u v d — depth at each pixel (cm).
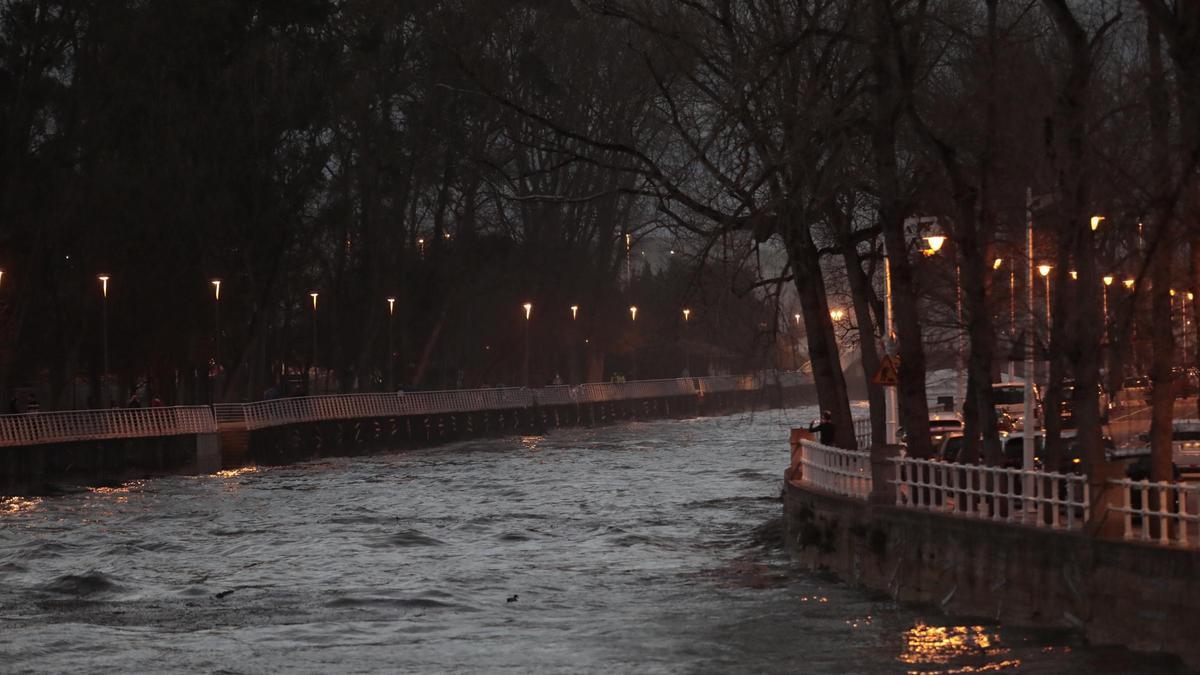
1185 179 3000
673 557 5231
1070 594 3066
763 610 3856
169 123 11775
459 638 3675
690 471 9862
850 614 3653
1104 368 5106
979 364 3878
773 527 5850
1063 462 4319
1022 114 3978
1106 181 3319
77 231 11188
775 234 5034
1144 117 3734
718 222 4556
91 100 11250
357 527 6425
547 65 10006
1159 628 2803
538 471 10169
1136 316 3738
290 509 7400
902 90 3803
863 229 4859
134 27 11456
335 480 9506
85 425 9194
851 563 4100
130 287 11856
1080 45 3266
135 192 11400
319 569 5047
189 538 6041
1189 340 4334
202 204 11725
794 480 5016
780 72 4272
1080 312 3203
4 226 10662
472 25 10569
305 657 3450
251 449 10838
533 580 4706
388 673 3256
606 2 4659
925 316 4991
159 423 9931
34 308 11538
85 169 11450
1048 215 3566
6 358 10631
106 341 10969
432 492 8469
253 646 3606
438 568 5034
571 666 3288
